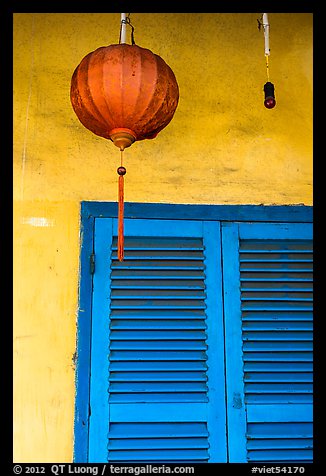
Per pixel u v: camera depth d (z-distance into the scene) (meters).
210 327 1.93
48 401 1.82
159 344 1.90
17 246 1.93
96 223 1.98
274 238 2.03
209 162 2.09
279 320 1.95
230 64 2.22
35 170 2.01
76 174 2.02
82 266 1.93
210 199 2.05
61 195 2.00
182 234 2.00
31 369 1.84
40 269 1.92
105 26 2.21
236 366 1.90
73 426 1.81
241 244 2.02
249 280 1.98
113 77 1.51
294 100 2.21
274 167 2.11
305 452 1.84
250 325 1.94
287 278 1.99
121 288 1.93
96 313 1.90
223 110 2.16
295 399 1.89
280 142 2.15
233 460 1.82
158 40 2.22
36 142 2.04
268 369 1.91
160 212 2.01
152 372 1.88
